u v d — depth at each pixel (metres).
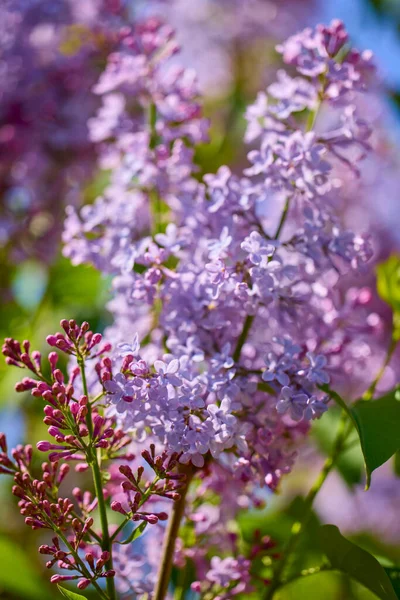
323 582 0.76
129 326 0.59
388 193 1.06
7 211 0.93
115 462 0.58
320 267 0.55
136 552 0.60
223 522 0.59
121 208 0.61
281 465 0.54
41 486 0.50
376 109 1.07
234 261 0.53
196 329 0.55
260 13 1.26
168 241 0.55
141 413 0.50
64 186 0.94
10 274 0.94
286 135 0.57
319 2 1.29
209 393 0.52
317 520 0.69
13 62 0.97
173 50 0.64
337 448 0.61
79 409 0.50
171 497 0.50
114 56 0.65
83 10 0.95
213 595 0.57
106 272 0.60
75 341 0.50
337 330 0.59
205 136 0.63
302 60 0.57
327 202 0.56
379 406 0.55
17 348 0.51
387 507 1.01
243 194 0.56
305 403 0.51
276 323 0.57
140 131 0.65
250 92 1.22
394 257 0.66
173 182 0.62
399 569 0.59
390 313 0.79
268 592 0.58
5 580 0.67
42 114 0.94
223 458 0.57
